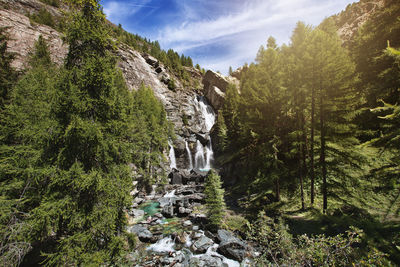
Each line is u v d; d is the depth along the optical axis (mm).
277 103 15680
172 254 10797
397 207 10062
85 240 6645
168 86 62125
